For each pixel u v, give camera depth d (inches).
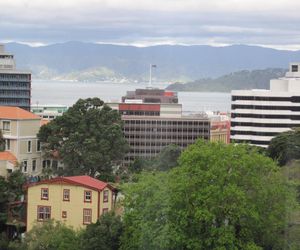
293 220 1785.2
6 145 6441.9
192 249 2787.9
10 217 4473.4
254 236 2731.3
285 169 1959.9
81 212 4404.5
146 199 2918.3
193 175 2952.8
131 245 3036.4
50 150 6658.5
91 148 6530.5
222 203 2827.3
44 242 3486.7
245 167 2898.6
